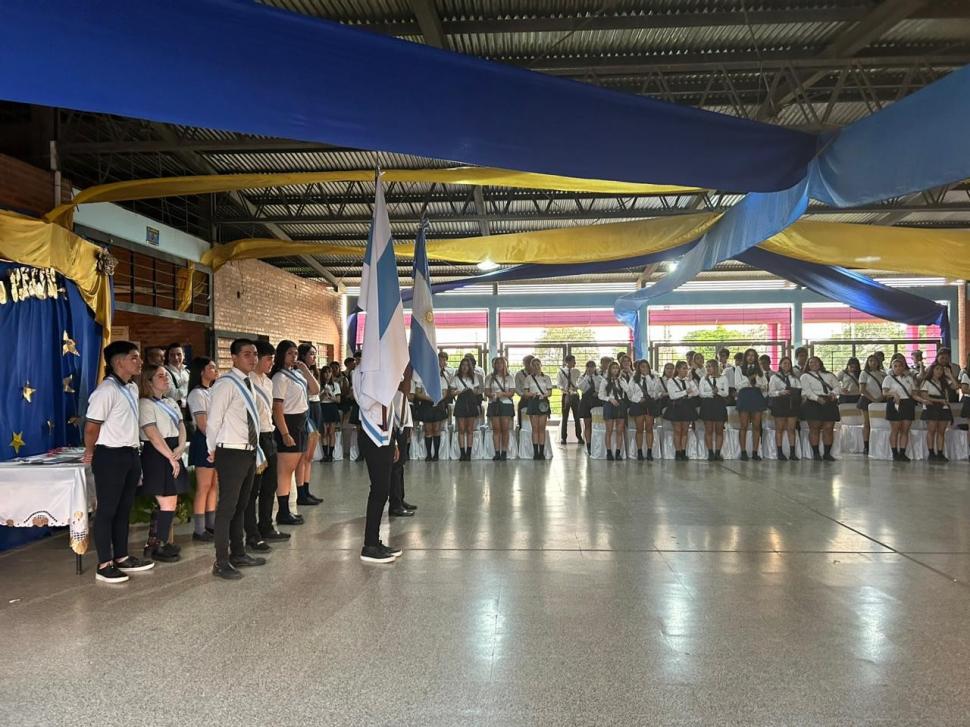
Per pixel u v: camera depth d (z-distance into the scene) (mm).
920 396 10758
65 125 8945
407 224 14188
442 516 6684
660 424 11297
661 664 3314
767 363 11008
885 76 9031
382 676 3203
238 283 12938
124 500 4867
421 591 4418
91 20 3473
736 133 5320
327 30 3816
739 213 7883
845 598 4250
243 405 4828
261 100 4039
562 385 13797
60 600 4320
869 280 10820
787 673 3213
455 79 4250
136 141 9586
